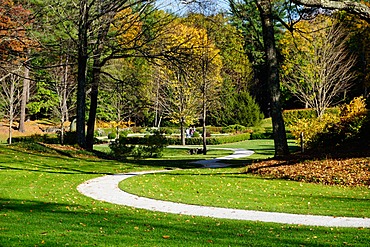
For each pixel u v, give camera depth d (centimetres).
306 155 1670
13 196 1017
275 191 1145
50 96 4312
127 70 3219
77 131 2256
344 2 1316
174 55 2089
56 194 1086
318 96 3428
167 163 2078
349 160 1460
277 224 756
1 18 1964
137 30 2305
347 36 3284
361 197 1060
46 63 3034
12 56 2167
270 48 1680
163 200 1031
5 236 605
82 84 2219
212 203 982
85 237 612
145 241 597
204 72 2817
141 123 5266
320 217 824
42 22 1995
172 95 3559
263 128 4862
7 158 1722
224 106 4791
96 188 1220
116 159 2183
